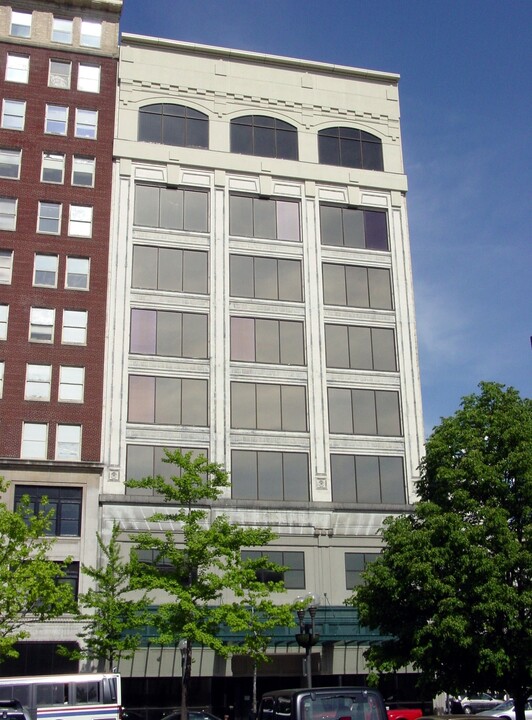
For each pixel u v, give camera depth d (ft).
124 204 167.43
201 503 150.61
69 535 144.87
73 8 179.32
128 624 120.16
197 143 175.94
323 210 178.40
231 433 158.10
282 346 166.40
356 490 160.66
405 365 171.32
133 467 151.64
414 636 97.60
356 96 188.85
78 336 157.48
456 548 98.22
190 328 162.91
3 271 157.89
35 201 163.63
